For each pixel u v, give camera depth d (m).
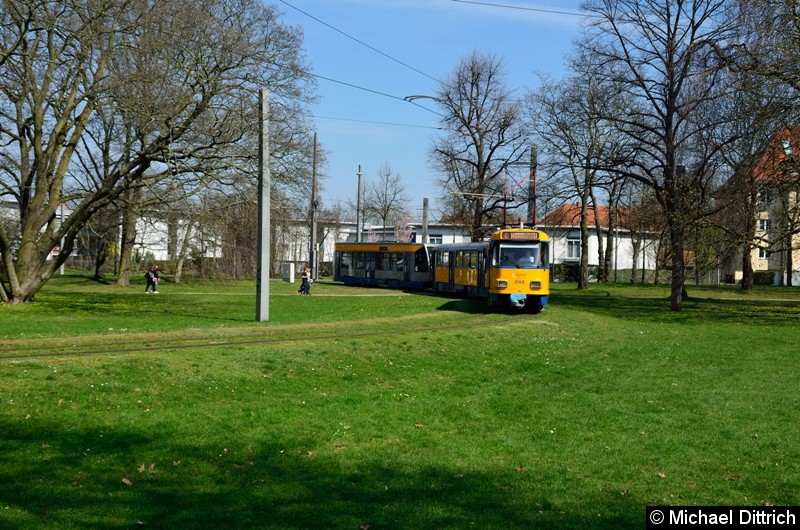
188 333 20.50
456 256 44.66
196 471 9.13
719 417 12.72
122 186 30.36
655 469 9.77
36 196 33.16
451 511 8.05
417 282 51.69
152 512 7.62
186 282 60.06
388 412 12.84
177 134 28.00
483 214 53.00
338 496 8.47
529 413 13.09
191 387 13.44
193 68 27.61
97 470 8.84
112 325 23.91
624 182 40.34
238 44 27.59
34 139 32.53
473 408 13.49
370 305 36.25
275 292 49.28
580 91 41.06
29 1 27.05
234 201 30.14
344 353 17.59
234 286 56.47
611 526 7.70
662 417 12.75
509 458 10.28
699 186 32.97
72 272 77.00
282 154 30.06
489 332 23.08
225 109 28.03
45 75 32.03
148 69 27.62
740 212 30.27
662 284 63.00
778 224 31.30
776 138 27.84
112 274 74.81
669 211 33.75
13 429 10.07
